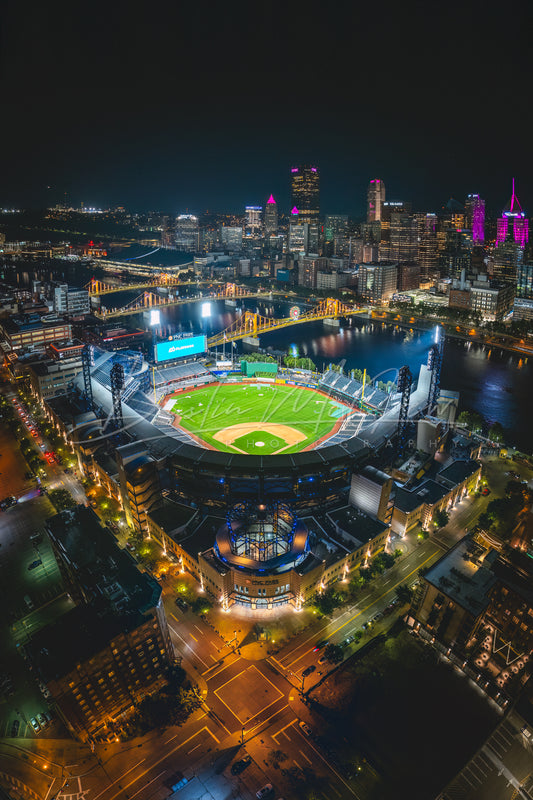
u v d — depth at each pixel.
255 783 118.75
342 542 180.50
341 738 128.50
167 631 140.38
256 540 166.12
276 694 139.38
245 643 154.25
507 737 129.75
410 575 179.62
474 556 153.50
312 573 160.25
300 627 159.62
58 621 126.25
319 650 151.62
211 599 169.25
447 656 150.12
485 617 145.50
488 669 141.12
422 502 198.50
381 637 155.50
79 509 167.50
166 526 185.38
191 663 147.75
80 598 152.38
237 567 159.62
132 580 137.25
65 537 153.75
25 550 191.62
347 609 165.75
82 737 126.19
